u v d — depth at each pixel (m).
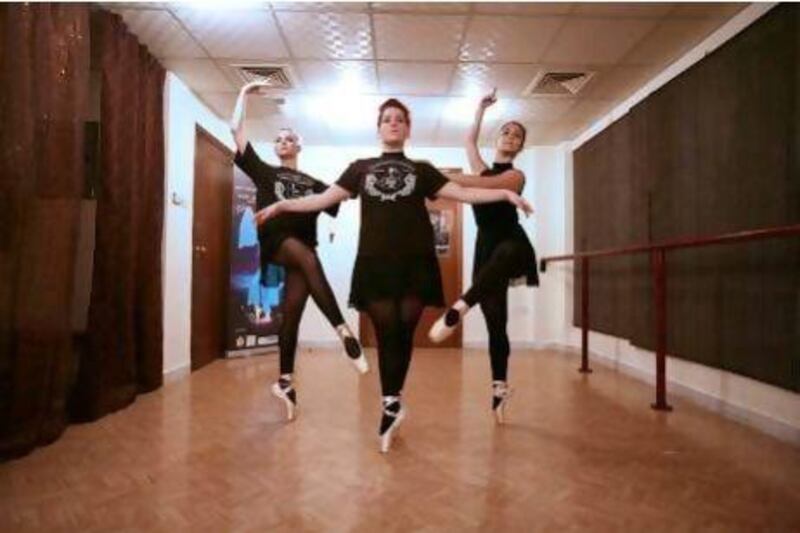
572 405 3.29
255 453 2.33
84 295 3.09
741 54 2.96
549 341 6.00
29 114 2.27
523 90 4.35
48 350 2.41
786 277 2.60
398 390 2.35
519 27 3.26
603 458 2.30
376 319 2.31
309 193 2.92
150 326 3.54
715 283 3.15
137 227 3.38
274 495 1.88
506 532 1.62
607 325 4.76
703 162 3.31
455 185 2.35
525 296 6.10
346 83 4.22
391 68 3.91
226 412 3.06
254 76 4.05
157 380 3.64
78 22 2.62
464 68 3.90
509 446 2.45
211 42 3.48
